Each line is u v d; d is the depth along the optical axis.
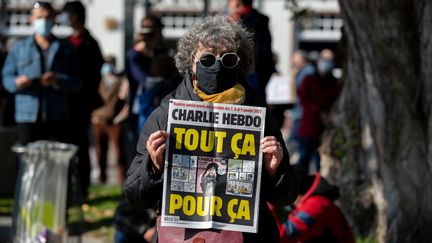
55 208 7.98
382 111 7.21
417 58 6.97
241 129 4.23
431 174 7.13
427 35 6.84
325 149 9.41
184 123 4.22
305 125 13.40
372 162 8.94
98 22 23.78
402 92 7.07
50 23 10.30
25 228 7.95
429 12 6.82
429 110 7.02
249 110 4.23
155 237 4.39
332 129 9.43
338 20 24.16
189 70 4.38
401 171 7.21
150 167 4.25
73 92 10.59
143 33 10.22
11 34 23.84
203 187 4.22
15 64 10.34
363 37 7.11
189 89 4.31
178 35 23.27
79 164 11.11
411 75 7.02
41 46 10.31
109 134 14.98
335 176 9.30
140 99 8.93
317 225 6.05
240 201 4.22
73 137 10.76
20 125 10.36
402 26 6.90
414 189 7.18
